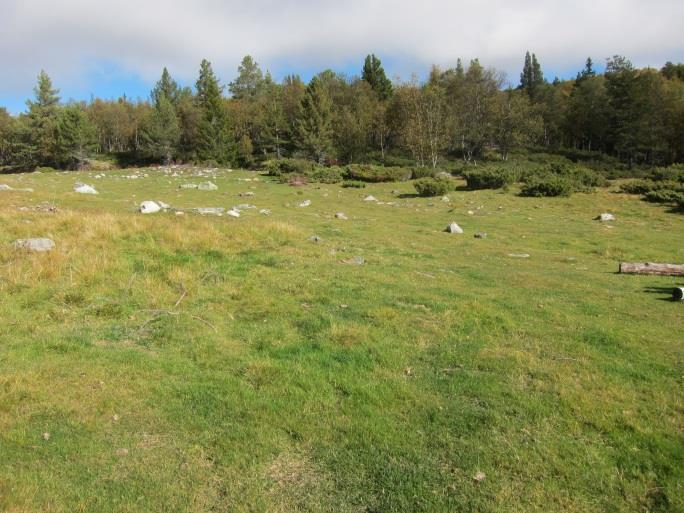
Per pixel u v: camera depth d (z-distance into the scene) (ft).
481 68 259.60
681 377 22.67
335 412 18.84
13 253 34.32
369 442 16.98
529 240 66.13
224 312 29.12
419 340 25.88
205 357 23.06
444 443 17.07
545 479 15.34
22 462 15.23
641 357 25.00
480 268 46.50
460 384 21.27
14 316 26.18
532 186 104.58
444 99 222.89
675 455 16.55
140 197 91.91
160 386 20.13
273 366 22.13
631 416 18.98
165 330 25.93
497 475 15.47
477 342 25.98
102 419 17.80
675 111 221.46
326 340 25.40
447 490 14.80
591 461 16.22
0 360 21.43
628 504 14.43
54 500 13.71
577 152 270.46
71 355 22.40
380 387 20.70
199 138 238.27
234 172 171.53
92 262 34.24
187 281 33.53
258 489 14.64
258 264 39.27
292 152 246.47
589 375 22.40
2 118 314.14
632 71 234.79
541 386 21.24
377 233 63.41
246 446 16.61
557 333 27.94
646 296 38.78
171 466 15.49
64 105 286.05
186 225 47.88
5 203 56.08
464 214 85.46
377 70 354.95
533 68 417.08
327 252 45.21
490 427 18.07
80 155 246.47
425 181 108.78
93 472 15.01
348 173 139.95
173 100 348.38
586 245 63.77
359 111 252.83
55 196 67.97
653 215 86.28
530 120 242.37
